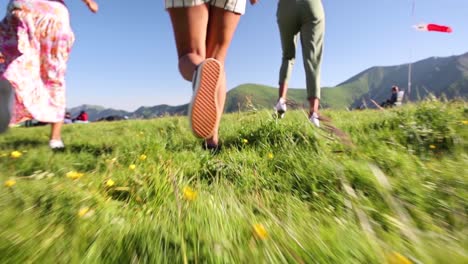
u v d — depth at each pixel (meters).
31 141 1.80
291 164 0.93
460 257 0.40
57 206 0.58
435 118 1.32
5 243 0.43
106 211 0.57
